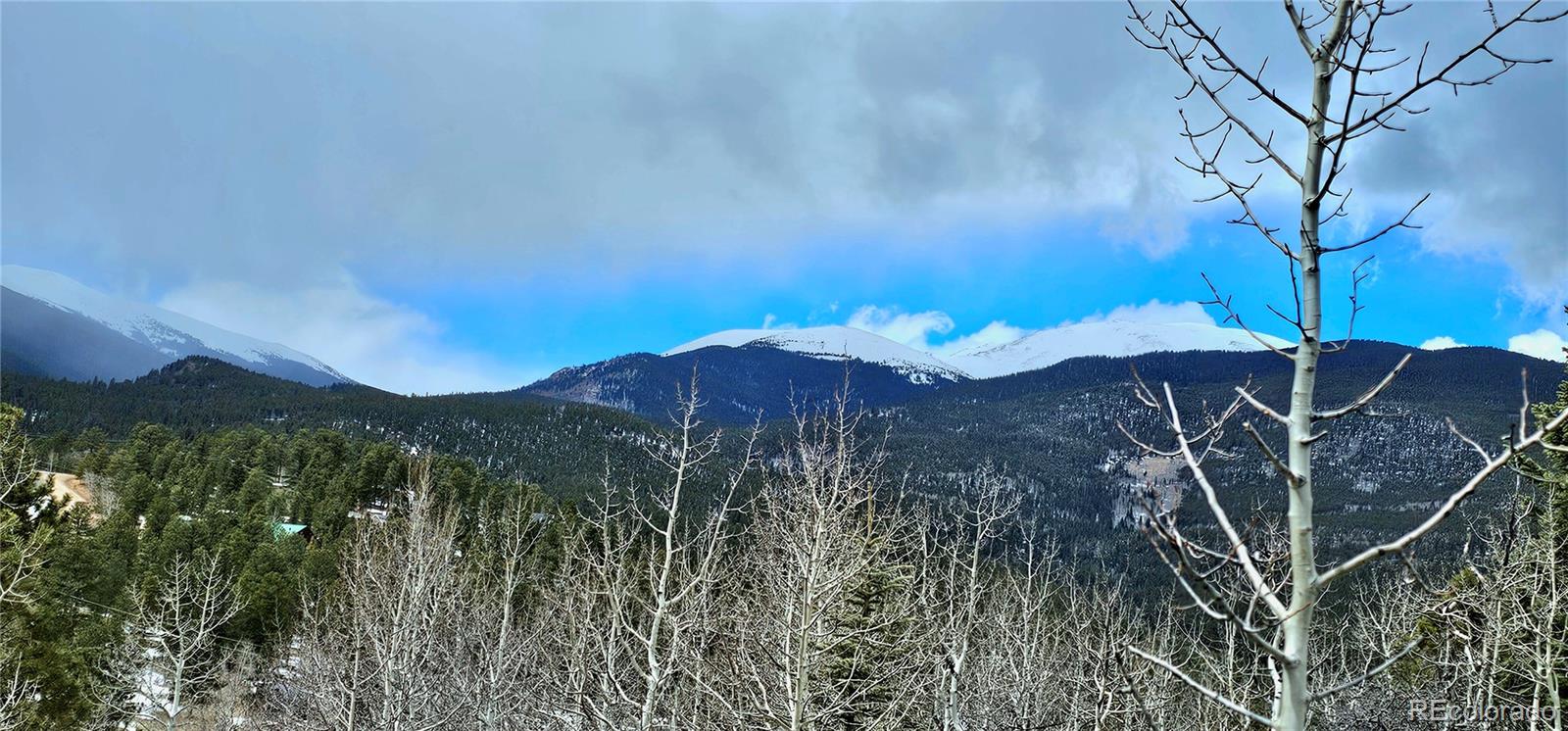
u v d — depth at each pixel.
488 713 18.31
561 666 16.75
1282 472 4.21
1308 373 4.22
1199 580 4.26
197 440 108.88
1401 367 3.97
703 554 15.20
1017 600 24.11
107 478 88.88
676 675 13.59
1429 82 4.09
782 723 12.10
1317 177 4.25
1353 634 16.03
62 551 30.64
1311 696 4.23
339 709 20.34
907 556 19.22
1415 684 13.20
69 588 31.36
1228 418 4.59
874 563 15.94
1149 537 4.46
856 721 14.75
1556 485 11.58
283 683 27.39
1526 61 4.03
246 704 30.34
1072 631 22.80
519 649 19.45
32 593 26.12
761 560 15.69
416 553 23.56
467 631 24.58
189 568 38.00
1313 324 4.21
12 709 23.69
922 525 19.55
